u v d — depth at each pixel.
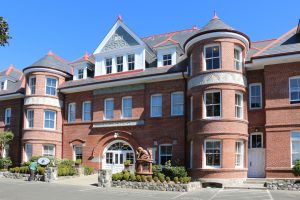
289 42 24.48
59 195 18.84
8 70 40.44
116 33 32.25
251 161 24.94
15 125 36.19
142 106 29.44
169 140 27.62
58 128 33.66
